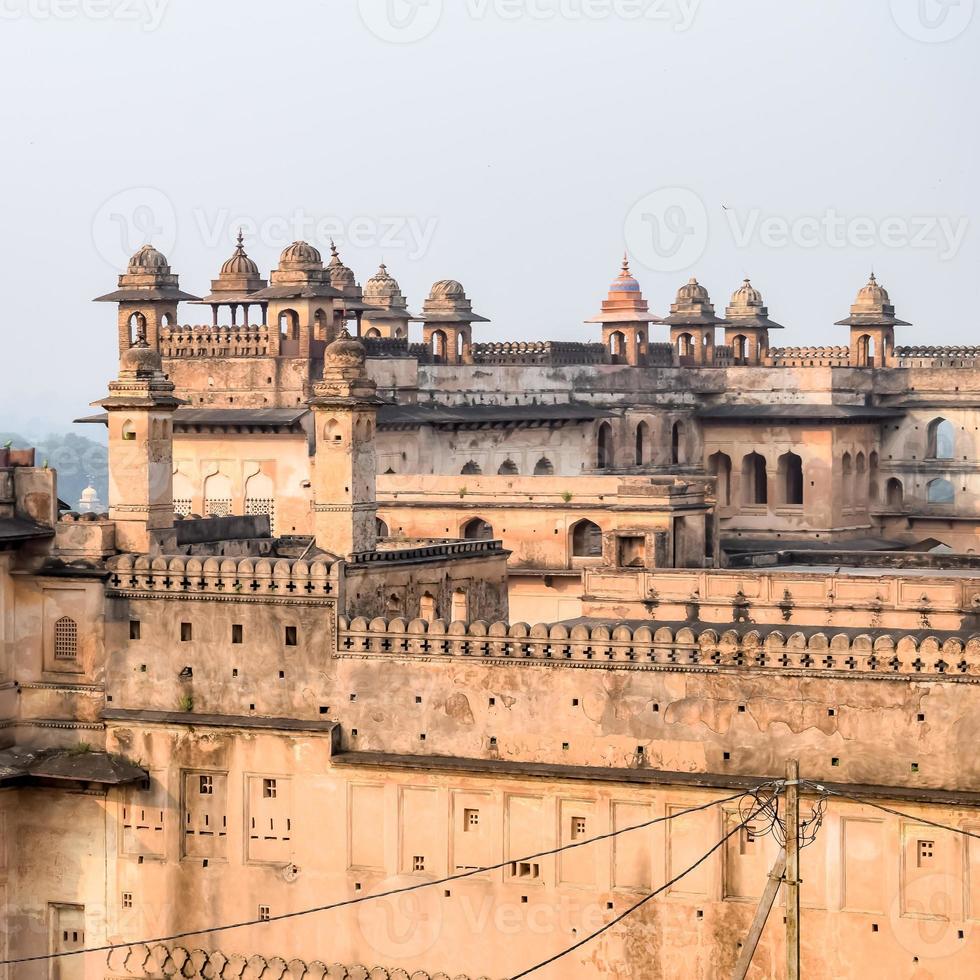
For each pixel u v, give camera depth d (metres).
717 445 137.12
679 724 71.31
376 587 80.12
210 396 116.06
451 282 130.12
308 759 76.12
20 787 79.75
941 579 82.06
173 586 78.12
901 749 68.81
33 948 80.06
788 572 84.31
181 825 78.12
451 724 74.44
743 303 146.75
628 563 103.38
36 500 80.00
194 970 77.88
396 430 116.19
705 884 70.94
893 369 141.00
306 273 115.88
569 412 128.38
